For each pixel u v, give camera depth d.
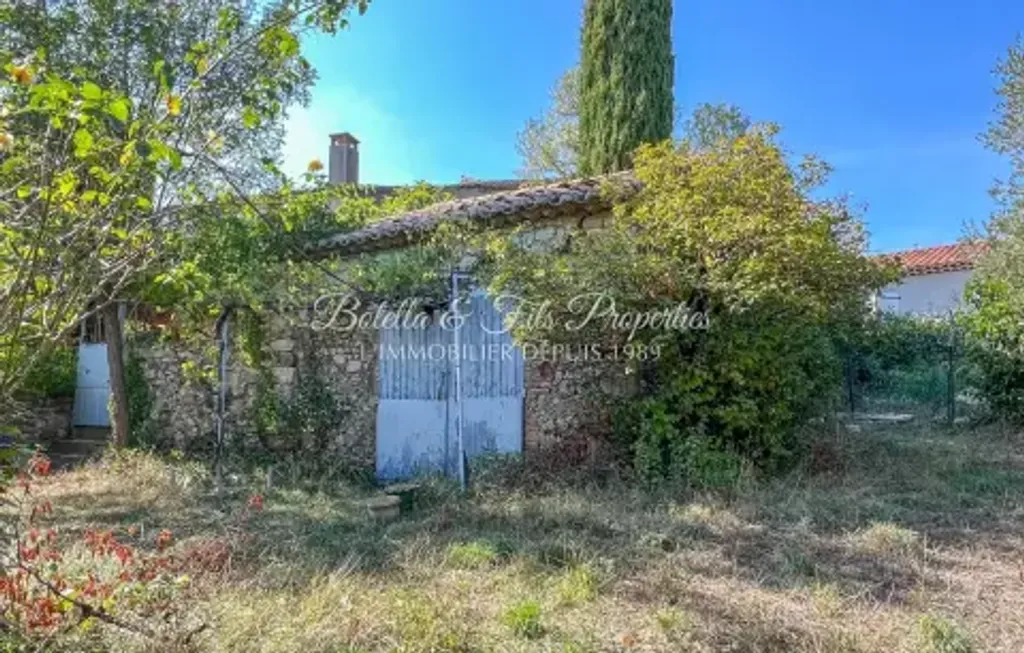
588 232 8.65
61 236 3.09
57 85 2.77
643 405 8.14
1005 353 11.17
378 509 6.95
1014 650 3.97
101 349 11.88
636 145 15.01
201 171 4.95
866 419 12.83
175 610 3.86
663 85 15.30
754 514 6.56
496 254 8.23
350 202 10.25
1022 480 7.95
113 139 3.28
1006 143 13.07
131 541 5.98
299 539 5.88
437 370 8.97
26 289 3.00
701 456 7.71
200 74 3.47
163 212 3.71
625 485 7.71
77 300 3.37
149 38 7.78
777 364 8.08
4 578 3.49
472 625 4.12
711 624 4.19
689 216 7.71
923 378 15.02
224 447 9.55
